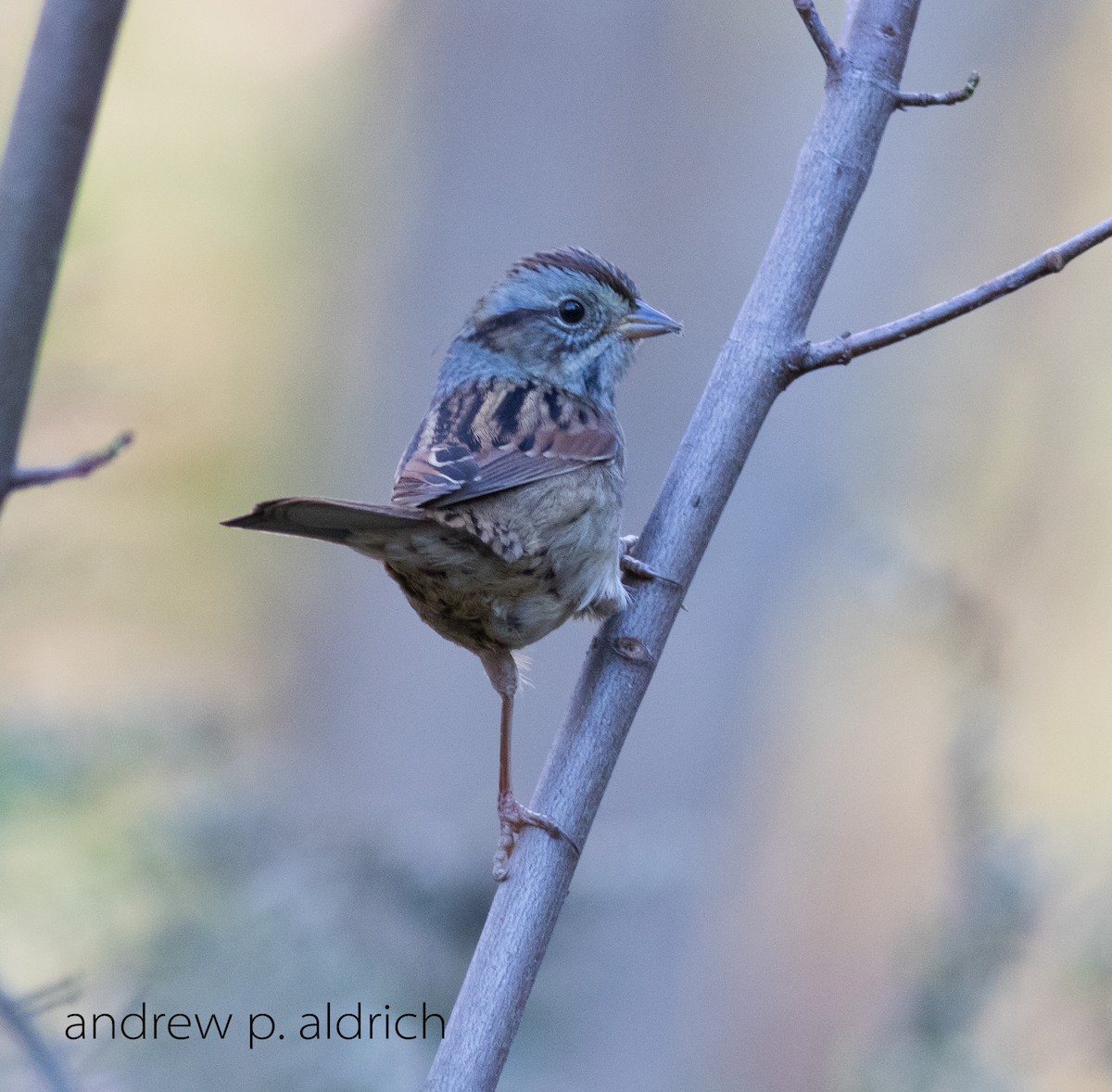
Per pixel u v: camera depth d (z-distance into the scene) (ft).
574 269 24.90
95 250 49.32
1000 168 46.26
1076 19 45.34
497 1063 16.84
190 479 60.90
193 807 37.83
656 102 41.68
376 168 49.44
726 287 40.83
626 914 38.99
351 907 34.65
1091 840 38.86
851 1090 35.58
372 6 59.82
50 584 54.24
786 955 43.96
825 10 41.27
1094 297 52.19
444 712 42.32
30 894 36.81
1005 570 54.70
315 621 46.96
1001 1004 35.83
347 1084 30.04
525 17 42.42
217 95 65.72
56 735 41.32
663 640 18.70
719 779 41.96
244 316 63.26
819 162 18.88
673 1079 39.99
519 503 20.48
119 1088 18.33
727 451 18.83
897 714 44.06
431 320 43.96
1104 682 56.75
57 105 15.25
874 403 43.50
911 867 43.98
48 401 46.91
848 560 40.57
